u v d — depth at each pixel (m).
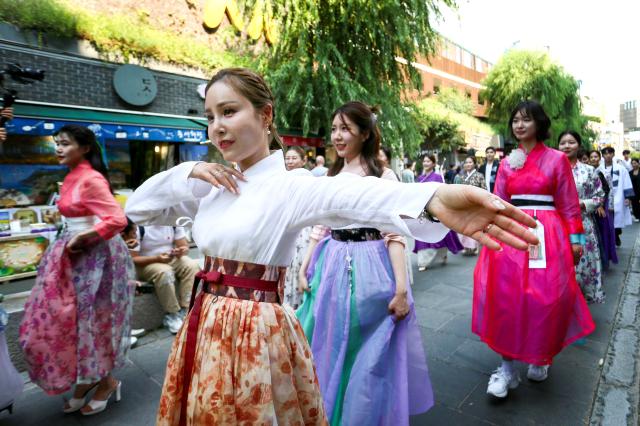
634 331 3.46
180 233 3.79
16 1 5.36
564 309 2.33
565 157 2.40
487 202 0.78
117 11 6.62
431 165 6.31
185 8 7.49
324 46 7.88
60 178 5.74
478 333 2.56
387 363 1.84
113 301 2.43
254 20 8.32
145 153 6.87
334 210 0.98
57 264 2.30
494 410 2.41
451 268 5.89
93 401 2.45
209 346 1.01
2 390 2.23
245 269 1.05
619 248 7.15
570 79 21.12
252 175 1.09
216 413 0.95
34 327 2.27
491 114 22.56
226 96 1.03
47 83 5.64
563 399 2.51
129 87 6.40
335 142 2.07
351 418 1.77
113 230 2.28
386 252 1.97
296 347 1.09
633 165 10.17
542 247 2.35
